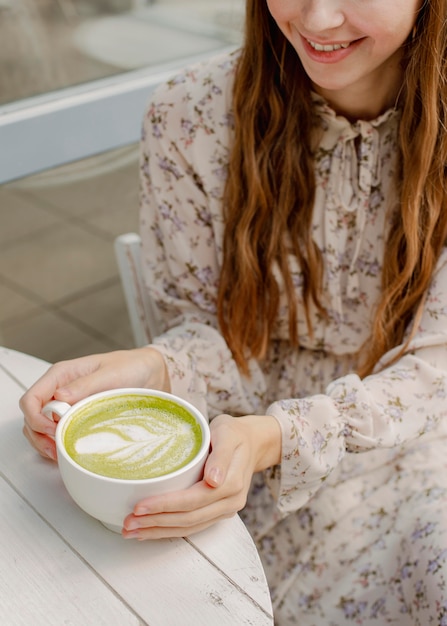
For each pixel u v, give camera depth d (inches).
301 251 49.0
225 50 78.9
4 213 81.5
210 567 31.2
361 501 47.8
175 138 50.2
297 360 53.5
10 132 63.5
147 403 34.2
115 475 30.6
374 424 42.1
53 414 34.6
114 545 32.0
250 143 47.0
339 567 46.0
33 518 33.0
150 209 52.8
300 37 41.6
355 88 44.8
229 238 49.4
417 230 45.5
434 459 47.6
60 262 85.7
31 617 29.0
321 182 47.7
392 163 46.8
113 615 29.1
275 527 50.2
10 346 84.8
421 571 41.5
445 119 43.4
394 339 48.6
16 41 65.4
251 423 38.5
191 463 31.3
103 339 88.1
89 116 68.1
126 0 70.7
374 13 38.7
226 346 49.1
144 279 54.3
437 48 41.3
